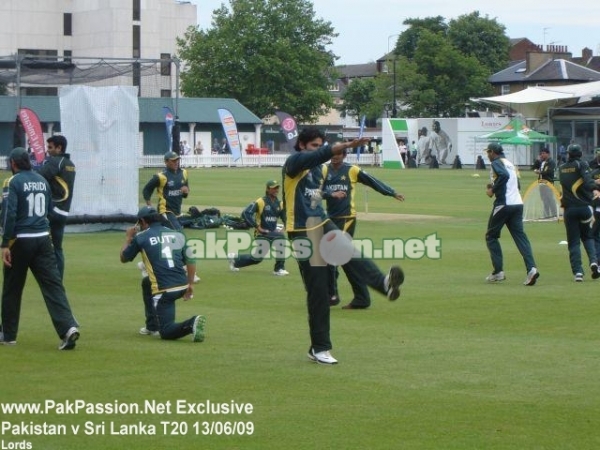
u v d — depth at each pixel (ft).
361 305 79.82
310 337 61.77
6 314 64.85
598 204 97.40
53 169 85.56
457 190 257.96
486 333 69.41
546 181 165.17
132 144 148.15
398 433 45.14
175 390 52.90
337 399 51.01
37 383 54.39
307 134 58.29
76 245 129.80
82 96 145.18
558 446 43.29
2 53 510.58
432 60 574.97
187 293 67.62
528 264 92.68
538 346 64.64
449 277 98.84
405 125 437.58
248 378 55.47
